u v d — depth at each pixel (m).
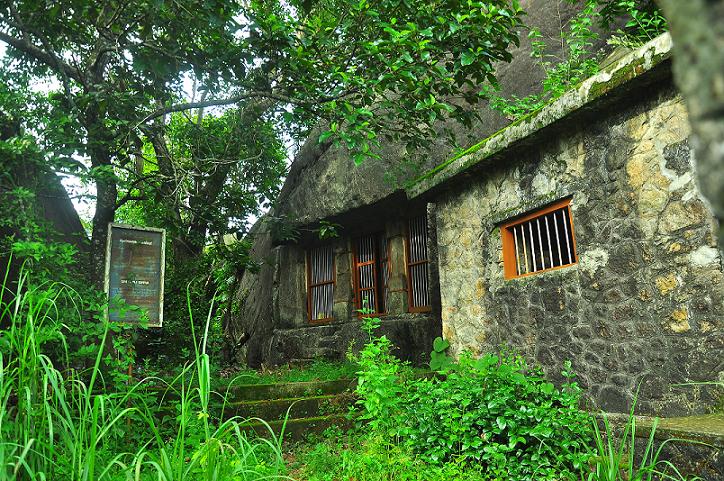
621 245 4.18
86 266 6.26
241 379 6.82
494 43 5.77
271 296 11.10
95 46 6.75
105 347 5.34
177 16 5.93
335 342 9.36
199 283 9.13
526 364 4.91
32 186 5.09
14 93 5.34
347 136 5.48
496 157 5.35
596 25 6.88
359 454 3.92
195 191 9.16
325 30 6.00
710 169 0.57
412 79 5.36
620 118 4.23
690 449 2.93
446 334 6.21
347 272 9.57
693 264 3.68
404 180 7.79
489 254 5.64
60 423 2.78
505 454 3.69
